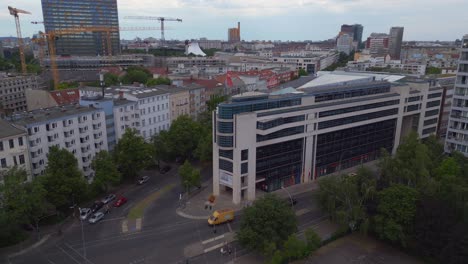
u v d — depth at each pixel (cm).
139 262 7181
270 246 6606
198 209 9531
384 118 13038
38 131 9600
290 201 9944
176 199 10150
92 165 10156
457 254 6688
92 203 9844
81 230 8425
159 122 14688
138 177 11706
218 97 17488
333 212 8269
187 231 8412
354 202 8138
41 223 8619
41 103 16925
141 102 13488
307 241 7269
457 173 9462
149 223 8781
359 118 12162
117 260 7244
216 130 9700
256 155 9975
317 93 11331
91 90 15888
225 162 9856
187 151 13025
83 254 7431
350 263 7275
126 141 10912
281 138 10238
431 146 11631
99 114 11400
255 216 7119
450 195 7519
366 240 8125
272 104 10150
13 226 7656
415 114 14588
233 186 9725
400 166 9194
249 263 7175
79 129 10831
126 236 8162
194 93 17175
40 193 7844
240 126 9250
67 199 8944
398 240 7625
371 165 12900
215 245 7819
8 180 7625
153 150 11488
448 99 16138
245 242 7044
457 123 11388
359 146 12725
